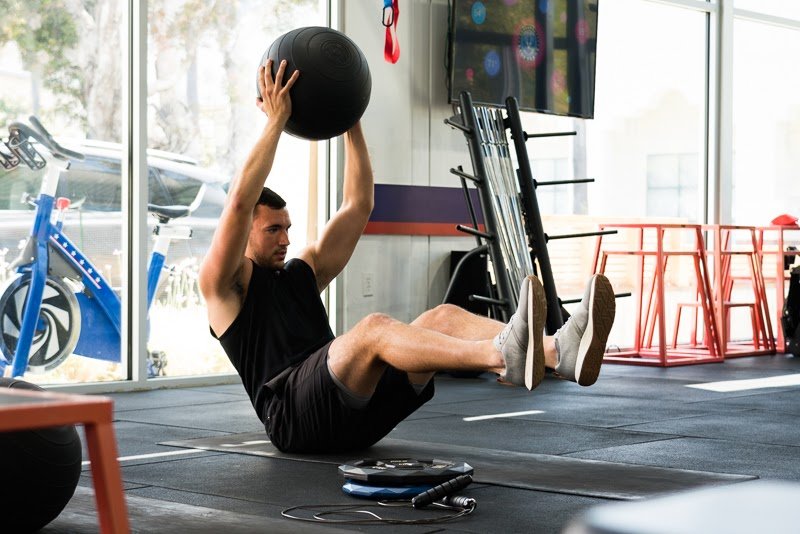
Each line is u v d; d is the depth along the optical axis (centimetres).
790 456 326
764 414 441
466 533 216
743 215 862
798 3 898
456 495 243
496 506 244
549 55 704
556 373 253
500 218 621
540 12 699
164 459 317
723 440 362
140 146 544
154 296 559
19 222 510
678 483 272
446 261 686
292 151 625
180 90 566
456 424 408
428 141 675
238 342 312
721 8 840
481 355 254
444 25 682
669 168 807
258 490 265
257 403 316
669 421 418
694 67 829
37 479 206
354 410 294
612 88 767
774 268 869
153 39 553
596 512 44
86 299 531
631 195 777
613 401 493
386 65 654
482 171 621
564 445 350
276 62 301
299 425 305
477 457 316
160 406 476
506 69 682
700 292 716
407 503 246
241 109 593
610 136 764
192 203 572
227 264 298
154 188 556
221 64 584
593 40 730
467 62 666
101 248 536
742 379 599
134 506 242
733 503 43
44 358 518
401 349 269
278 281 316
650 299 739
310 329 313
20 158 509
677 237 806
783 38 892
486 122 646
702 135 836
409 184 665
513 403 487
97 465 118
